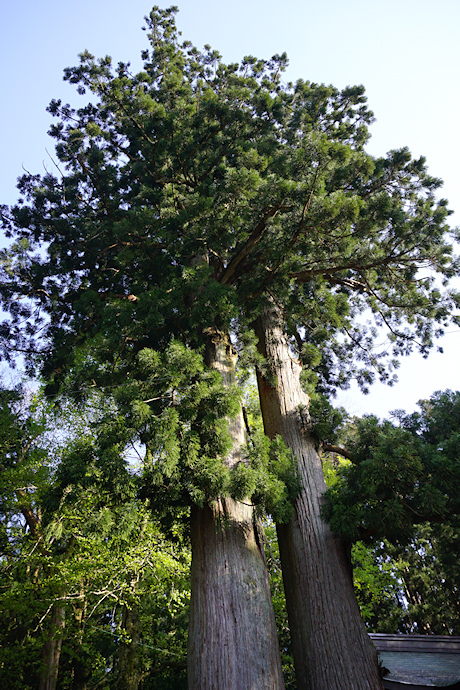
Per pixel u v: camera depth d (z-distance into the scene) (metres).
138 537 11.72
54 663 13.14
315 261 11.01
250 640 6.46
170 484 7.42
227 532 7.55
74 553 11.89
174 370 7.78
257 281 10.65
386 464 7.09
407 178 14.46
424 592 22.33
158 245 11.02
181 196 11.51
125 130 15.05
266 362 10.05
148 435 7.32
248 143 12.83
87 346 13.48
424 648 9.37
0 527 12.23
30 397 14.35
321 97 17.31
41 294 12.96
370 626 22.20
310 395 9.57
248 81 16.23
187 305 10.59
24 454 12.82
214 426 7.65
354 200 9.48
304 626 7.31
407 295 13.05
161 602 14.55
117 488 7.02
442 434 8.45
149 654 17.48
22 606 11.00
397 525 7.21
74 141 14.62
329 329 13.30
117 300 11.29
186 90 15.55
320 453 9.43
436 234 11.62
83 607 14.23
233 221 9.95
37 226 13.88
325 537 8.00
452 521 7.33
